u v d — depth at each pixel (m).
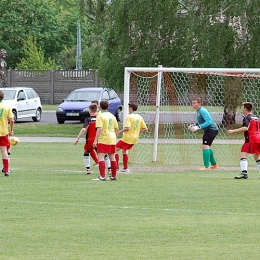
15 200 29.70
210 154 43.31
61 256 19.72
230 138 63.28
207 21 67.25
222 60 67.50
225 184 35.25
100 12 73.50
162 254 19.97
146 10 69.31
